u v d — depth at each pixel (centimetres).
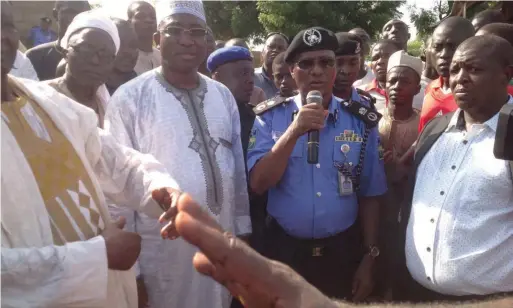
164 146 288
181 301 293
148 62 523
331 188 314
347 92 402
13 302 163
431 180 265
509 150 197
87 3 481
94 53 308
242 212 323
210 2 2652
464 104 252
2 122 180
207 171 292
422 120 387
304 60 313
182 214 91
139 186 227
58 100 208
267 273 93
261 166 306
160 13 303
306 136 318
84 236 192
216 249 90
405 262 286
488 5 927
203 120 301
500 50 247
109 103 300
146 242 291
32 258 166
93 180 208
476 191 242
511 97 264
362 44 563
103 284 178
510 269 234
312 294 93
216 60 416
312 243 315
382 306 109
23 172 179
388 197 357
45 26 1120
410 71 389
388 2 2344
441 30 385
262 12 2253
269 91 602
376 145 328
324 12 2212
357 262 331
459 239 243
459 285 243
